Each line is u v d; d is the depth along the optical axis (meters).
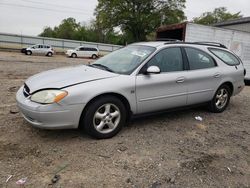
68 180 2.85
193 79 4.84
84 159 3.30
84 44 41.91
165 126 4.64
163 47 4.60
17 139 3.73
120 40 60.28
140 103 4.18
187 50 4.95
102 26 50.16
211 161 3.48
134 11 48.22
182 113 5.51
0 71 11.63
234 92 5.91
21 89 4.10
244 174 3.23
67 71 4.27
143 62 4.25
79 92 3.55
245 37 11.50
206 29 10.36
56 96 3.44
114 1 46.53
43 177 2.87
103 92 3.73
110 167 3.16
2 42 35.56
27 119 3.66
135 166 3.21
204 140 4.15
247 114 5.80
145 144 3.83
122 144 3.78
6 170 2.96
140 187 2.81
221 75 5.42
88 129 3.75
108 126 3.94
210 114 5.57
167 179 2.99
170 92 4.52
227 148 3.92
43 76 4.07
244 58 11.73
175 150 3.71
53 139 3.80
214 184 2.97
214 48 5.59
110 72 4.13
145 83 4.16
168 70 4.54
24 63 17.12
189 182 2.97
